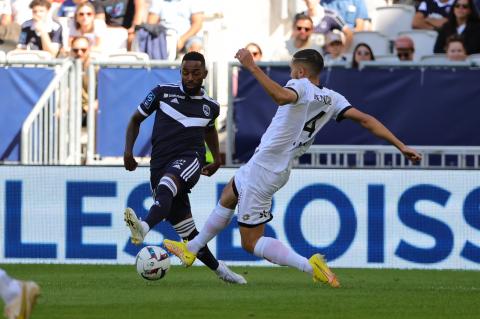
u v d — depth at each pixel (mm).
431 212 30609
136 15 41438
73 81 34531
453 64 33781
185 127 22562
